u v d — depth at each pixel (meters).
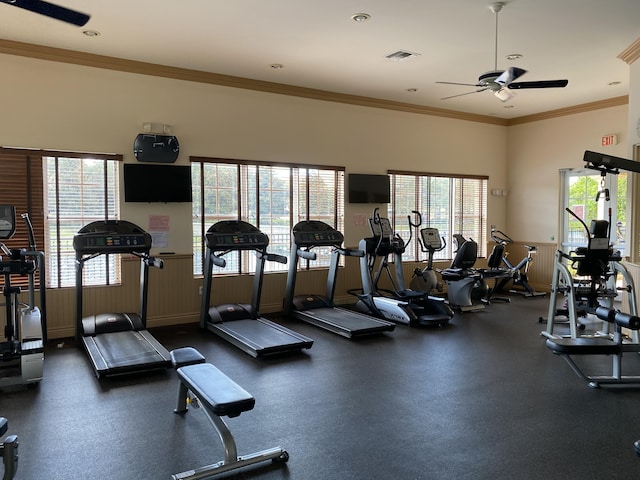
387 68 6.34
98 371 4.28
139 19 4.71
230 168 6.85
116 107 6.00
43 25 4.86
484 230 9.56
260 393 4.03
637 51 5.43
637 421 3.48
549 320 5.78
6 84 5.40
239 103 6.83
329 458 2.96
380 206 8.28
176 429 3.36
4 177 5.45
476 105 8.46
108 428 3.37
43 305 4.77
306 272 7.57
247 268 7.05
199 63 6.12
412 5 4.41
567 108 8.61
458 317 7.03
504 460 2.93
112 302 6.10
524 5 4.41
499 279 8.84
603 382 4.15
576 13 4.58
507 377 4.43
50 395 3.98
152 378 4.40
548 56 5.84
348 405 3.78
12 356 4.18
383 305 6.77
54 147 5.67
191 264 6.58
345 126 7.79
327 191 7.75
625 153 7.80
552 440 3.19
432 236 7.77
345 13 4.58
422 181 8.77
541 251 9.21
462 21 4.77
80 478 2.73
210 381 3.03
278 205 7.29
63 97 5.69
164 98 6.29
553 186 8.95
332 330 6.07
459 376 4.46
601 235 5.18
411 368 4.69
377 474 2.77
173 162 6.32
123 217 6.12
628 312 5.57
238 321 6.12
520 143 9.52
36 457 2.96
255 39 5.27
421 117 8.62
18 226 5.54
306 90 7.33
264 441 3.18
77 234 5.19
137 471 2.81
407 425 3.42
